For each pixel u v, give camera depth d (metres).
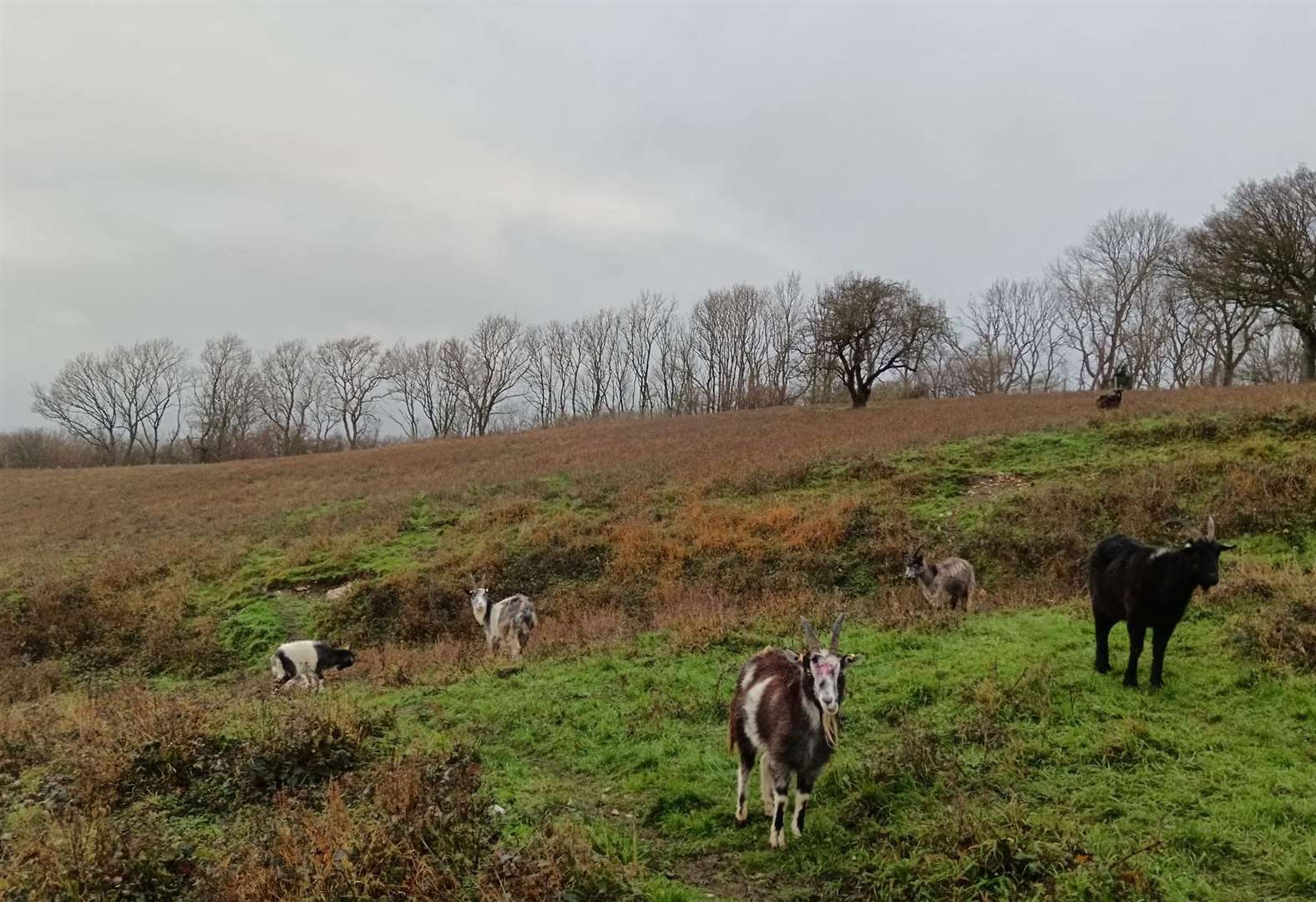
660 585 17.42
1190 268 42.53
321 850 5.66
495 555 20.02
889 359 47.53
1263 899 5.15
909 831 6.05
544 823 6.52
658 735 8.56
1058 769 6.86
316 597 20.11
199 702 11.23
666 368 93.81
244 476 45.12
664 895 5.63
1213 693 8.12
